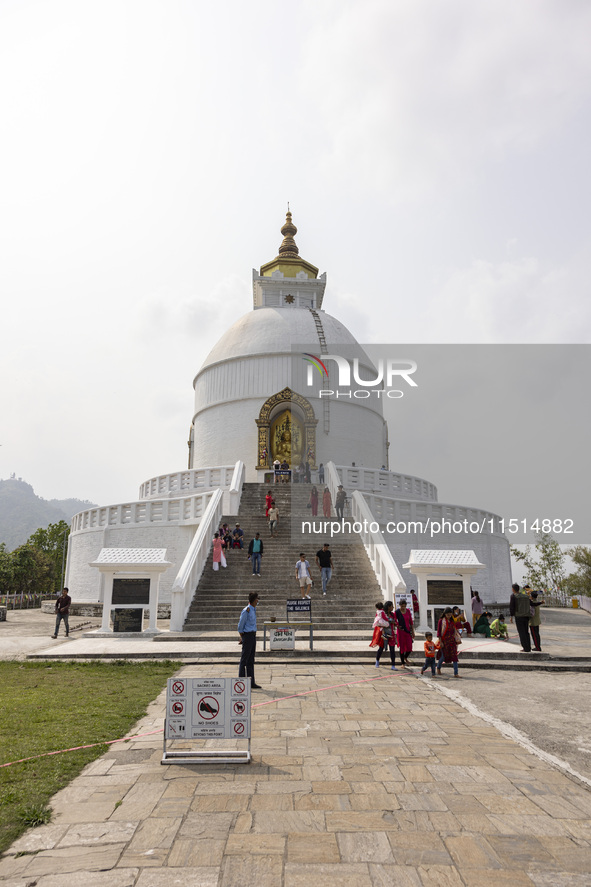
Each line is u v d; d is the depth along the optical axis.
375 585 19.11
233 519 23.66
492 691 10.47
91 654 13.48
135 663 12.73
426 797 5.47
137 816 5.04
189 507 24.42
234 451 34.94
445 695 10.02
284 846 4.51
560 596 41.34
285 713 8.64
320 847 4.50
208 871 4.14
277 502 25.89
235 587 18.94
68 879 4.02
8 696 9.51
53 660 13.22
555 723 8.28
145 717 8.34
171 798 5.44
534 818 5.03
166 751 6.57
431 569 17.28
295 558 20.94
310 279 42.72
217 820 4.96
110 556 17.16
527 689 10.70
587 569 43.91
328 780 5.91
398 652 13.80
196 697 6.53
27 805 5.20
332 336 38.06
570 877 4.09
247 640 10.56
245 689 6.56
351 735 7.51
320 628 16.34
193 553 18.86
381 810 5.18
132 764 6.39
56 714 8.30
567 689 10.76
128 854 4.37
